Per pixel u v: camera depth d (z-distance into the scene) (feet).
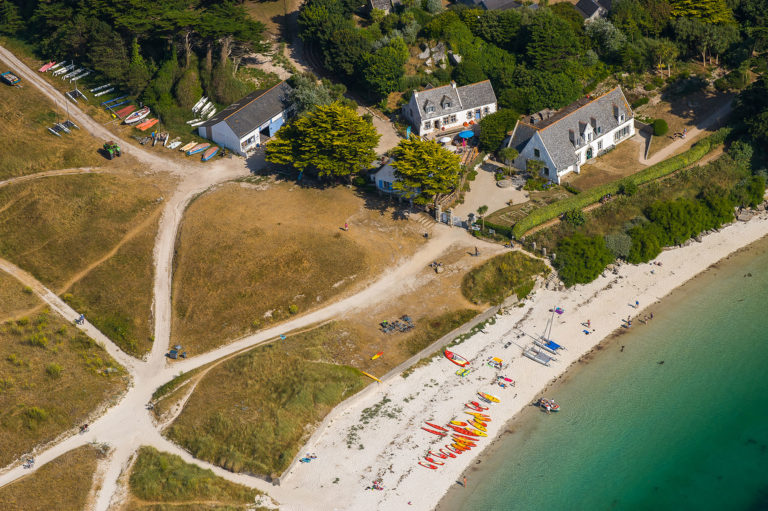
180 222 410.93
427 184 393.29
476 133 475.31
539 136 427.33
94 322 359.25
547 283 377.71
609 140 461.37
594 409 312.91
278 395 313.53
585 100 466.70
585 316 360.48
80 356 340.59
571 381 326.24
